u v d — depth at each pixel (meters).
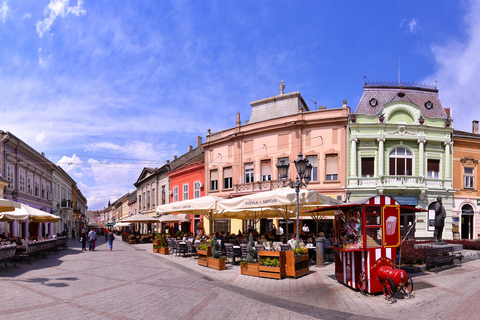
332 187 23.89
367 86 25.70
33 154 30.78
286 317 6.68
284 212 15.89
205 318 6.56
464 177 25.06
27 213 16.95
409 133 23.58
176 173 37.22
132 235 32.47
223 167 29.97
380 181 23.14
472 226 24.92
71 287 9.29
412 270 10.63
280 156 25.91
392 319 6.50
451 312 6.75
